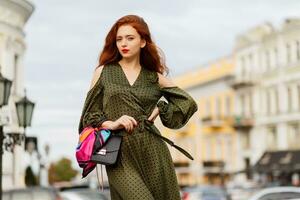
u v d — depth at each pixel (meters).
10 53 34.56
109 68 4.05
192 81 70.25
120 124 3.83
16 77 35.88
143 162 3.92
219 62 65.25
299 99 54.12
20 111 16.58
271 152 55.53
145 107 3.99
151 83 4.04
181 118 4.06
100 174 4.06
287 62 55.25
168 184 3.99
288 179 53.22
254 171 54.97
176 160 72.56
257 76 58.72
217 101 65.25
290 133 54.84
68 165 97.81
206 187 32.47
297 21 54.19
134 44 3.99
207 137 66.75
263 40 58.12
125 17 4.04
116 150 3.83
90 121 3.94
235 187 30.56
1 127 14.00
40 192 18.08
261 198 18.48
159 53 4.11
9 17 34.62
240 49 61.28
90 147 3.84
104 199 21.06
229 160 63.00
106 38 4.07
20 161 34.81
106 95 3.97
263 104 58.25
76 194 21.03
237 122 60.38
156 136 3.99
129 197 3.81
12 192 17.75
